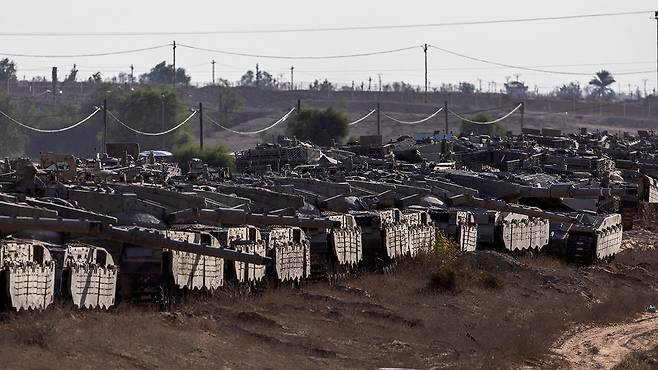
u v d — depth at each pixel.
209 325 97.31
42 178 138.12
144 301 104.06
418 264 141.62
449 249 144.62
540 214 166.12
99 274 98.50
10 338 83.38
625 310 130.38
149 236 100.88
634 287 149.62
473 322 111.94
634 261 178.75
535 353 101.88
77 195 126.25
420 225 147.38
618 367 97.31
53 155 186.25
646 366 98.12
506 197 184.62
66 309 94.56
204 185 164.38
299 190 159.75
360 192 168.25
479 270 141.00
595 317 124.19
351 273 131.75
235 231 115.44
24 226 95.25
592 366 99.19
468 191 175.12
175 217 121.50
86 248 98.88
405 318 109.31
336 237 127.44
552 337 110.50
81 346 83.81
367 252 138.25
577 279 146.12
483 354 97.88
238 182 179.75
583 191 180.38
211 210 120.00
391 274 135.88
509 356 98.81
